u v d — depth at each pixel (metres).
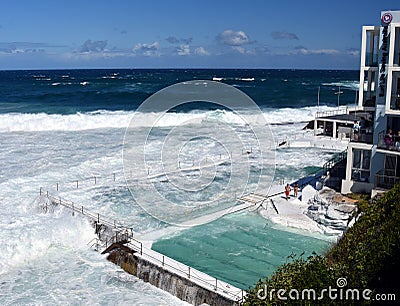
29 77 171.88
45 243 21.05
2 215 23.78
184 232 22.31
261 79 173.12
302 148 42.28
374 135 25.44
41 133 47.72
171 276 17.42
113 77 167.75
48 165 33.88
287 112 67.44
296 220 23.42
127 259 19.25
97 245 21.25
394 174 25.03
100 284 18.00
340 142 43.97
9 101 77.56
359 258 12.66
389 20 24.41
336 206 23.73
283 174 32.91
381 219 15.72
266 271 18.50
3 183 29.11
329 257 15.75
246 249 20.58
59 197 26.28
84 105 73.19
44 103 75.25
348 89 124.56
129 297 17.06
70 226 22.12
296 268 11.58
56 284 17.94
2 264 19.27
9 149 39.19
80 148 39.84
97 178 30.67
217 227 23.06
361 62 27.92
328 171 29.67
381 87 25.02
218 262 19.25
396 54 25.28
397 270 11.35
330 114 54.72
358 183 26.08
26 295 17.11
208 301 16.09
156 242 21.14
